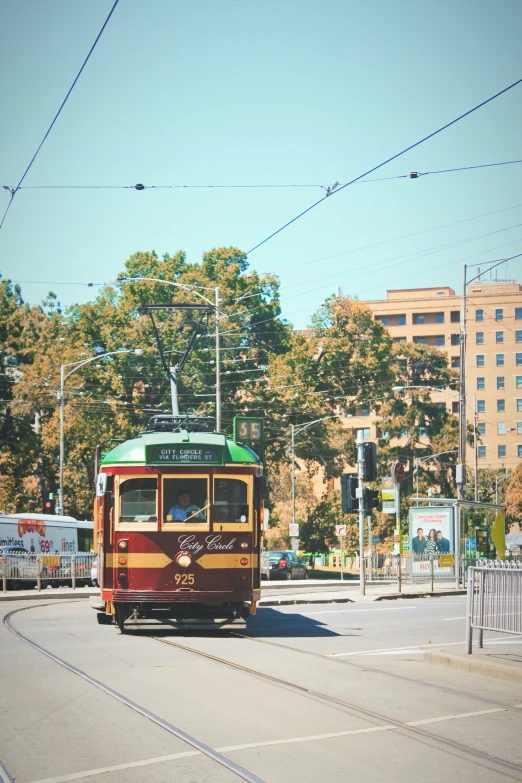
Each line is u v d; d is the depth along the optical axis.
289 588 38.56
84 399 60.75
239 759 8.15
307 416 64.62
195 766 7.91
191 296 61.59
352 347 68.62
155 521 17.31
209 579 17.22
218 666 13.48
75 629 18.91
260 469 17.94
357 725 9.57
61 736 8.97
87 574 38.94
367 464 30.30
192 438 17.73
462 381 43.34
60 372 57.50
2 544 43.78
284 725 9.50
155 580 17.16
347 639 17.80
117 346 61.25
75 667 13.23
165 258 65.56
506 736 9.20
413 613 24.39
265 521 18.34
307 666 13.70
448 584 41.44
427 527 44.34
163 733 9.09
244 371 62.94
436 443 86.94
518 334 126.56
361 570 31.20
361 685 12.05
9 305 68.38
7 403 62.06
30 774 7.68
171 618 17.69
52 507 50.25
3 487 61.34
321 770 7.83
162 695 11.06
